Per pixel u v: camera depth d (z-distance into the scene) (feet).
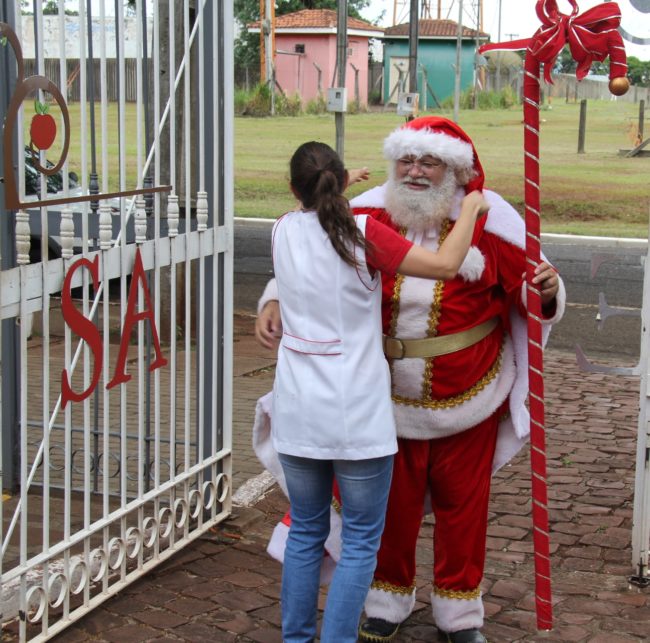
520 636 11.73
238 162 74.95
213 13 13.60
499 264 11.15
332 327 9.90
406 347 10.94
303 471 10.24
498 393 11.30
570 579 13.34
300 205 10.38
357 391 9.87
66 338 10.77
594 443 19.33
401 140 10.64
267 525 14.84
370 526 10.23
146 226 12.17
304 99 131.34
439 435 11.04
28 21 13.94
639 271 39.78
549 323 11.18
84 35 10.69
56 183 21.33
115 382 11.82
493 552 14.19
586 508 15.88
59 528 14.05
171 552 13.29
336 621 10.02
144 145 14.17
